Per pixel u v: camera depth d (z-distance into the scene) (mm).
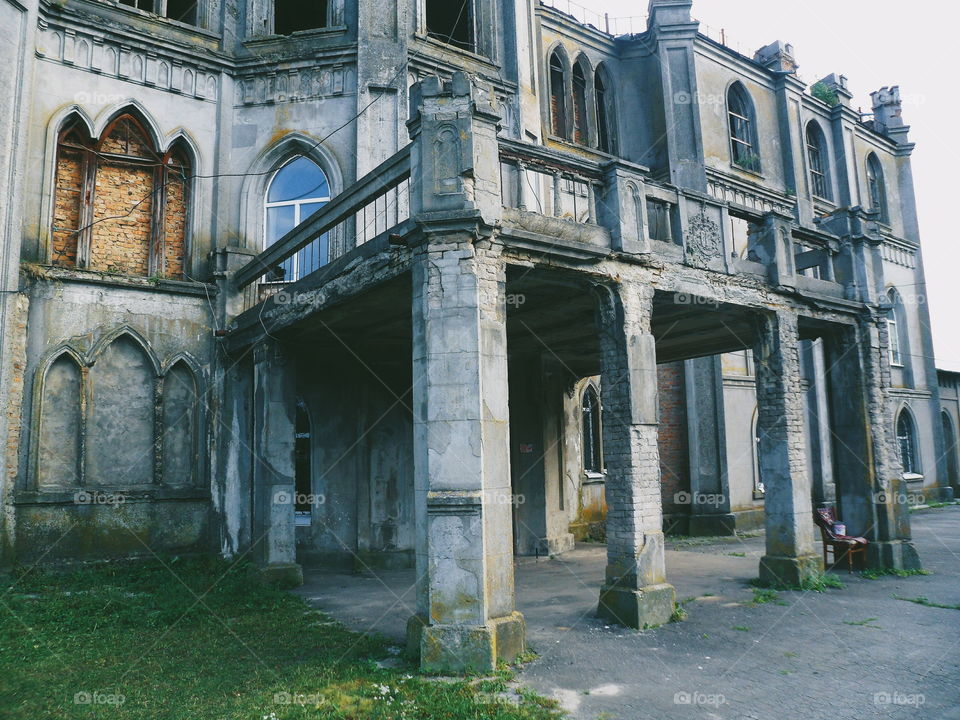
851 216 13633
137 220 13836
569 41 20031
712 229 10953
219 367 13812
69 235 13117
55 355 12227
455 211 7500
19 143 11812
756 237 12172
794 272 12031
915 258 28047
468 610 6969
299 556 13641
